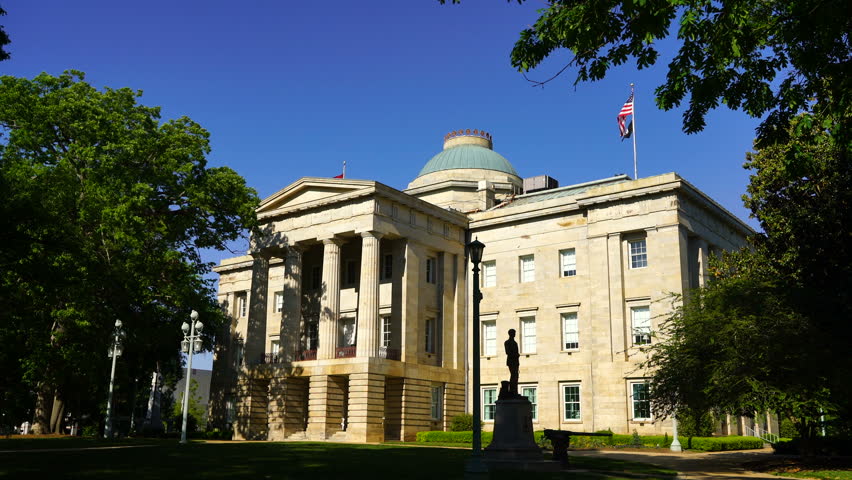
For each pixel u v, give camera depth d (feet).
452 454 109.09
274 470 78.38
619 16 61.41
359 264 193.67
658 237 165.68
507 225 195.42
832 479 89.61
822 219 118.52
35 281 108.06
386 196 174.81
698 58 63.52
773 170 138.92
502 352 189.78
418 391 175.22
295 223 189.37
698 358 111.96
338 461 90.63
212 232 169.27
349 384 165.37
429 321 188.14
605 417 164.14
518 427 95.25
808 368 99.71
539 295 185.78
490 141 274.77
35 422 166.91
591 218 177.47
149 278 150.20
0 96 147.54
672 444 141.79
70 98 151.74
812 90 67.62
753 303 112.98
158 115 168.96
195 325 152.25
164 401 298.35
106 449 110.01
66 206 139.13
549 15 63.16
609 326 168.35
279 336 203.00
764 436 178.50
